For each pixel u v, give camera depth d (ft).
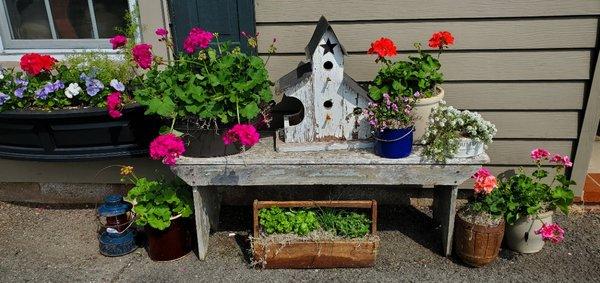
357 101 8.27
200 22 9.24
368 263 8.68
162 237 8.75
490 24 9.04
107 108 8.45
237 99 7.87
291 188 10.54
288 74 8.99
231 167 8.22
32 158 9.04
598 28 8.89
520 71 9.31
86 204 10.84
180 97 7.83
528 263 8.82
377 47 8.23
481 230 8.26
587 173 10.98
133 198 8.82
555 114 9.56
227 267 8.84
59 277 8.69
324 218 8.73
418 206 10.53
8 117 8.64
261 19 9.28
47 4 9.77
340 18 9.20
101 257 9.20
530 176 10.06
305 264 8.71
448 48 9.27
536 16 8.93
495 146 9.92
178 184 9.06
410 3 9.01
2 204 10.91
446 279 8.46
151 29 9.38
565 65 9.20
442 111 8.24
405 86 8.51
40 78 9.02
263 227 8.75
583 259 8.89
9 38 10.00
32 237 9.84
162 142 7.36
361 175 8.26
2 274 8.77
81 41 9.96
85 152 8.99
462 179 8.24
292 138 8.50
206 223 9.04
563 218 10.04
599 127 13.44
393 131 7.88
